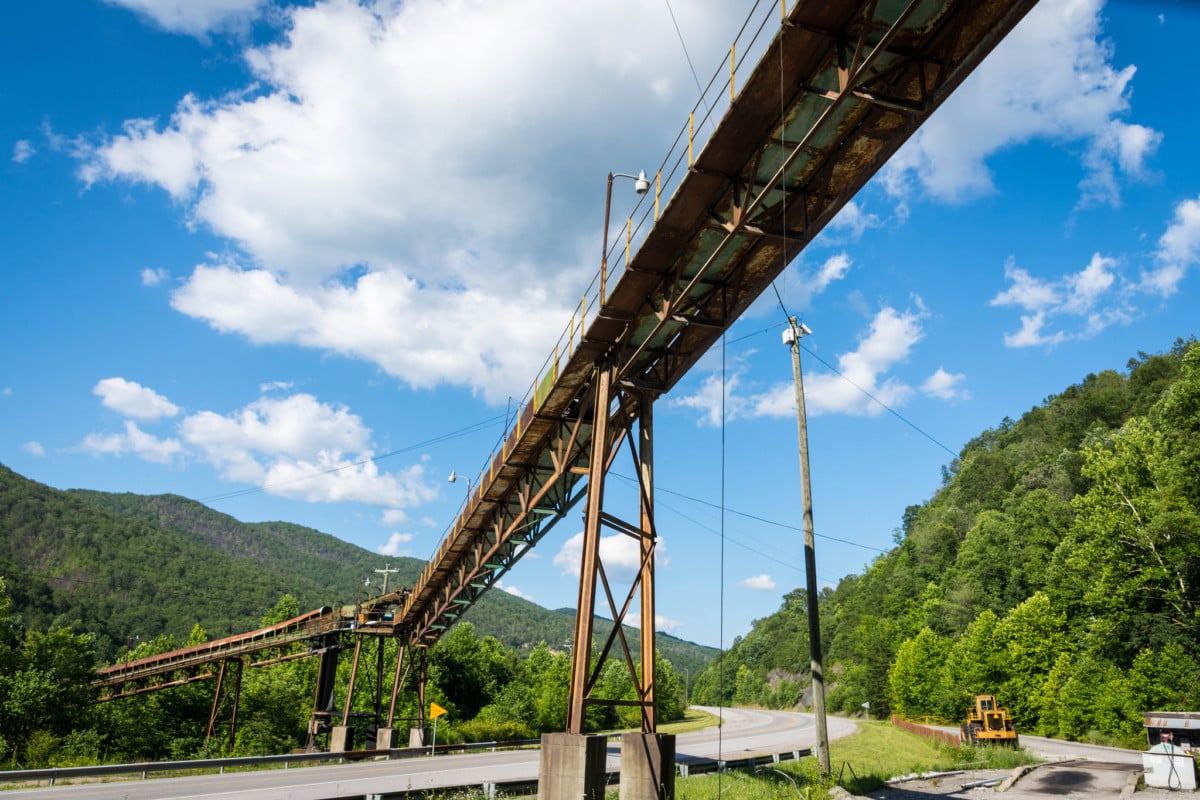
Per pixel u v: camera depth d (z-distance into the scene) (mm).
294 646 52938
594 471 21062
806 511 21797
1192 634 47250
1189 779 22156
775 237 16922
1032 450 128625
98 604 175500
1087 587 60812
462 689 98000
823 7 12688
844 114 14422
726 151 15648
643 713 20281
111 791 24938
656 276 19266
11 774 26516
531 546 33406
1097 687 50875
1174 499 48094
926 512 148000
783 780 23109
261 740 59844
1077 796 21344
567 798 18266
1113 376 142875
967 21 12438
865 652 104375
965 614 86125
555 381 23391
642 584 21422
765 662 179875
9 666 51750
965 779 25828
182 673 55125
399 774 30719
